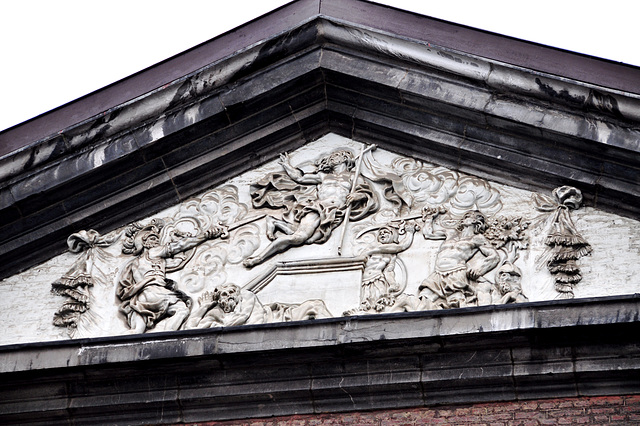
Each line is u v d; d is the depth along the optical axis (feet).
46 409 43.32
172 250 46.09
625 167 44.14
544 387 41.32
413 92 46.24
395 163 47.19
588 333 40.81
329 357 42.09
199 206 47.39
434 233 45.01
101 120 46.88
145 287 45.32
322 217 45.78
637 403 40.63
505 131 45.65
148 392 43.09
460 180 46.26
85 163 46.75
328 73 47.47
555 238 43.86
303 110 48.14
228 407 42.80
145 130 46.96
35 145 46.70
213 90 47.29
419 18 47.26
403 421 41.65
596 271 43.09
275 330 42.22
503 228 44.60
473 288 43.32
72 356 42.86
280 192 47.11
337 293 44.04
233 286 44.68
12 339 44.96
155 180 47.52
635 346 40.86
